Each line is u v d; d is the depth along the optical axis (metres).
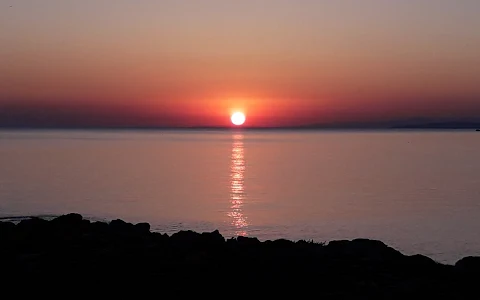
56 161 110.12
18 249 17.98
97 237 19.92
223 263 16.56
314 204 51.59
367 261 17.17
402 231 38.28
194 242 19.17
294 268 16.16
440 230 38.78
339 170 93.19
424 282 14.67
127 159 119.62
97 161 112.06
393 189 65.12
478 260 17.78
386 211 47.50
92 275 14.79
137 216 43.88
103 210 46.88
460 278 15.94
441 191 63.25
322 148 180.38
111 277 14.67
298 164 107.38
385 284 14.80
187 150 164.50
